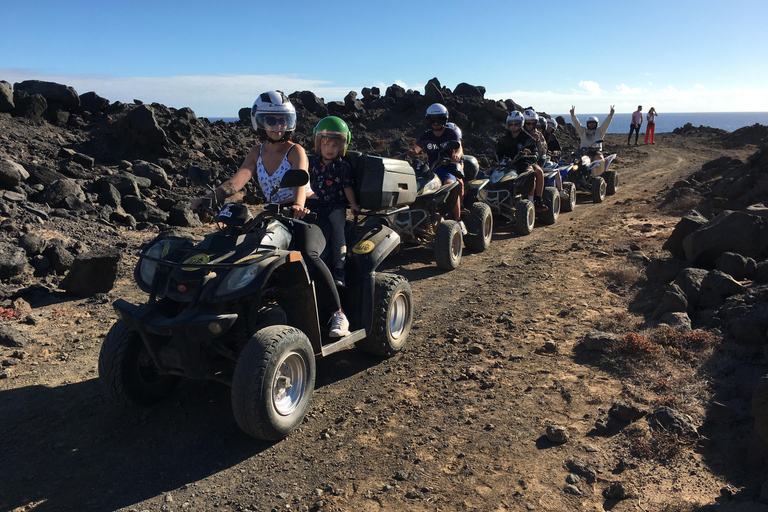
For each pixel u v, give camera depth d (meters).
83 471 3.45
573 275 7.48
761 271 5.81
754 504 2.69
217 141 19.39
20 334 5.48
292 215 4.19
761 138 33.09
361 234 4.99
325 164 4.81
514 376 4.56
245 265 3.57
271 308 4.17
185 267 3.67
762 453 3.19
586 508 2.94
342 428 3.89
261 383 3.44
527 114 11.12
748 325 4.56
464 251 9.50
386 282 4.96
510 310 6.22
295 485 3.28
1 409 4.20
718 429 3.58
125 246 9.19
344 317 4.43
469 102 28.67
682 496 2.99
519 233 10.80
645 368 4.46
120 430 3.91
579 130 15.98
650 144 33.31
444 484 3.20
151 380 4.26
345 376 4.75
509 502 3.01
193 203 4.16
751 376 3.97
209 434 3.86
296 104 27.23
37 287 6.95
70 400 4.35
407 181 5.37
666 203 12.57
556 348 5.05
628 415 3.73
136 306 3.72
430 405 4.15
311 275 4.26
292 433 3.86
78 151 15.48
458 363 4.89
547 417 3.88
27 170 11.26
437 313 6.31
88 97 18.50
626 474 3.21
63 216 10.12
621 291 6.61
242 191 14.28
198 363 3.61
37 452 3.65
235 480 3.34
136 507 3.11
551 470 3.28
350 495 3.15
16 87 16.98
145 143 16.09
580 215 12.76
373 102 30.25
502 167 10.90
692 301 5.56
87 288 6.91
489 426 3.79
